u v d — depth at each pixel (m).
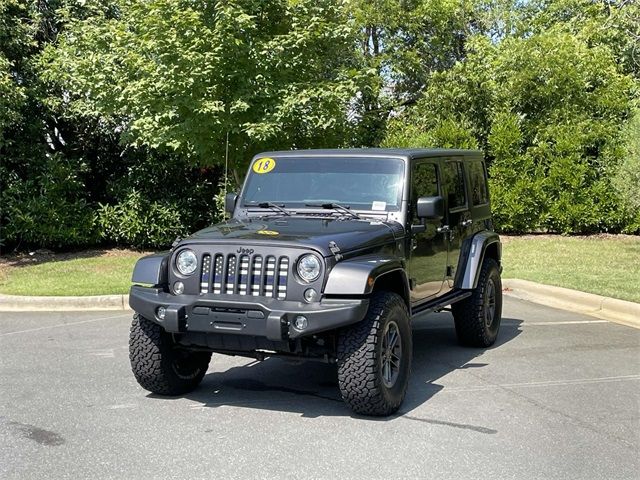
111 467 4.74
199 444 5.15
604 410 5.88
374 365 5.46
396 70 22.22
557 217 17.81
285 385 6.68
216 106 12.83
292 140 14.62
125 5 14.44
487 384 6.64
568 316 10.03
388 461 4.81
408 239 6.50
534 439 5.22
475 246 7.85
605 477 4.55
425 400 6.16
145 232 16.53
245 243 5.63
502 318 9.90
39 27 16.61
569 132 17.61
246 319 5.49
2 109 14.39
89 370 7.20
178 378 6.25
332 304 5.35
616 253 15.36
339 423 5.58
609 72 18.66
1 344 8.39
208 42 12.73
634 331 8.98
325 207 6.66
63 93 16.38
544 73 18.11
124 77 13.70
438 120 18.41
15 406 6.04
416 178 6.82
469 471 4.64
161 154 16.34
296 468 4.70
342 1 16.47
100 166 17.28
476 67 18.55
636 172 14.04
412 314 6.56
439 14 23.11
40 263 15.10
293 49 13.62
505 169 17.73
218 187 16.91
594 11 22.83
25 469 4.71
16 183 15.91
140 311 5.84
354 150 7.03
